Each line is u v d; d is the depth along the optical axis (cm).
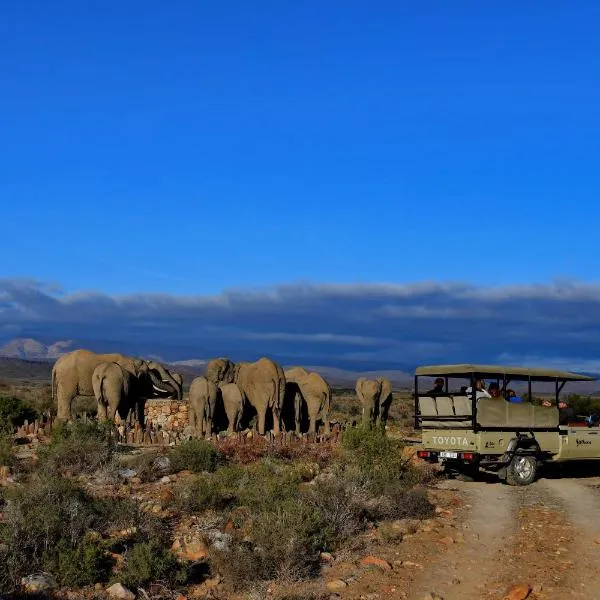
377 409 2931
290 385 2781
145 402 2725
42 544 1100
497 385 1933
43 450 1861
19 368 16088
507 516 1455
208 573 1091
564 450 1892
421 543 1247
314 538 1162
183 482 1634
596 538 1286
